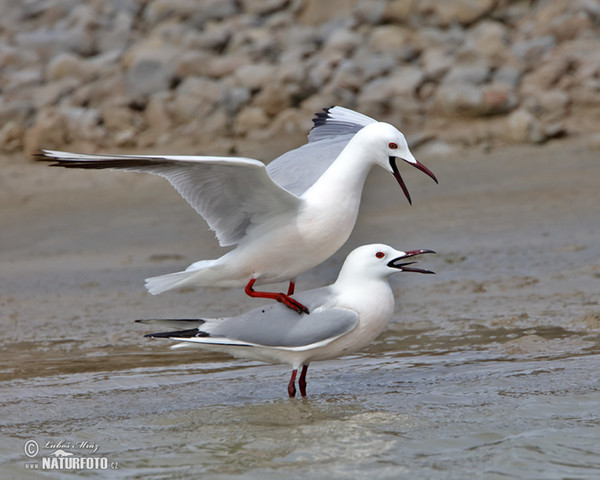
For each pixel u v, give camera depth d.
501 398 8.71
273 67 28.14
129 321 12.73
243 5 32.91
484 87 26.09
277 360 9.03
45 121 27.28
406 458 7.46
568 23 28.33
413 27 30.11
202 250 17.95
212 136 26.47
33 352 11.24
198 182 8.74
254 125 26.70
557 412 8.29
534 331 10.95
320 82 27.23
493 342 10.66
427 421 8.23
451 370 9.72
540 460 7.32
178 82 29.00
